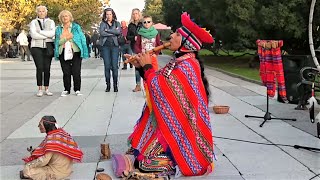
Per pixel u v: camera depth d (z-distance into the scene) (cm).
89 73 1666
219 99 970
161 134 437
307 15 1591
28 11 3306
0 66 2172
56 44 1003
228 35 1980
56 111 832
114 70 1080
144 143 448
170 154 443
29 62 2550
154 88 433
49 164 448
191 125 434
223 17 1908
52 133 451
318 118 584
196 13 2273
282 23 1608
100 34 1061
